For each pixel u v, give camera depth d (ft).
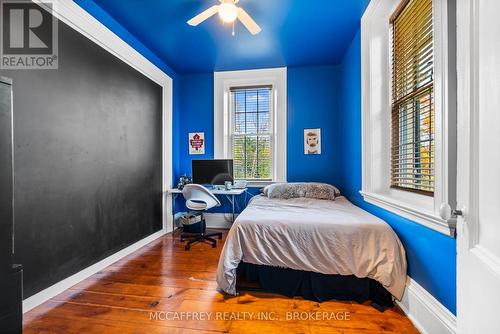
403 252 5.37
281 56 10.74
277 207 7.81
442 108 4.14
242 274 6.56
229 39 9.23
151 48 9.92
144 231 9.74
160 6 7.24
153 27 8.39
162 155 11.23
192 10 7.45
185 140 12.83
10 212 2.80
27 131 5.33
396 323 4.94
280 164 12.09
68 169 6.32
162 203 11.18
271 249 5.82
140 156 9.51
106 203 7.66
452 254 3.93
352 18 7.86
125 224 8.58
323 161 11.69
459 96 2.70
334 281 5.77
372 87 7.27
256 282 6.47
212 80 12.59
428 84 5.08
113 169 7.98
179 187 11.61
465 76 2.54
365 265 5.47
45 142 5.71
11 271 2.79
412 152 5.85
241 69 12.21
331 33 8.79
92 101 7.12
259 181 12.38
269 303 5.67
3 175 2.73
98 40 7.23
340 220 6.00
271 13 7.59
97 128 7.30
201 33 8.80
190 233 11.09
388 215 6.24
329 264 5.63
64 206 6.20
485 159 2.22
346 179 10.29
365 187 7.63
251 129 12.62
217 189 11.46
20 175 5.18
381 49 7.16
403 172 6.32
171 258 8.39
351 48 9.37
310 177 11.81
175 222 12.20
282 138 12.03
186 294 6.06
